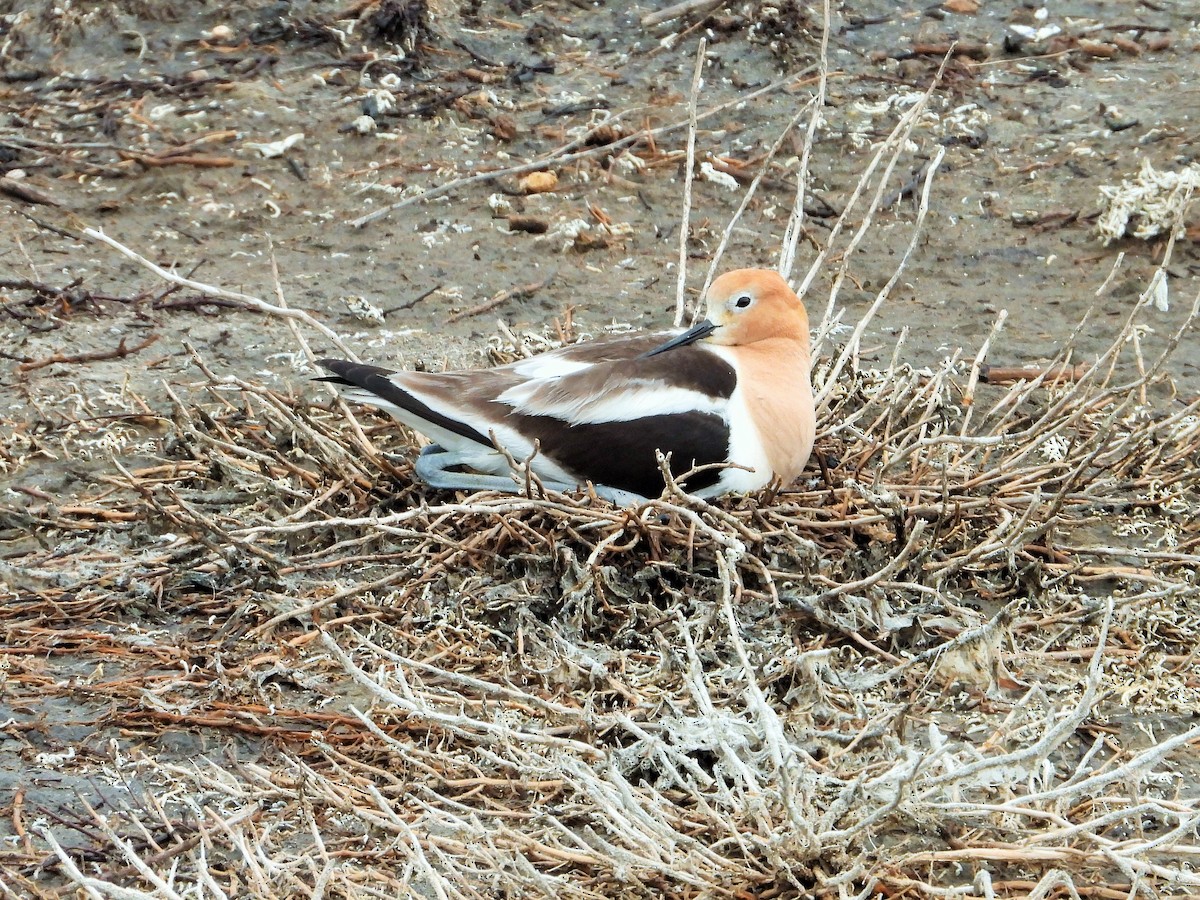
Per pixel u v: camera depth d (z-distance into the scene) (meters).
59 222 16.69
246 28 19.67
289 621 10.23
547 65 19.45
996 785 8.47
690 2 20.16
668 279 15.93
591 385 11.11
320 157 17.89
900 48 19.84
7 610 10.30
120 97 18.67
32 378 13.68
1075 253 16.47
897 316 15.32
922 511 10.84
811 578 9.98
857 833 7.64
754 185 14.09
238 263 16.11
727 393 11.15
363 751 8.97
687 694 9.06
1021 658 9.86
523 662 9.32
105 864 8.09
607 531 10.45
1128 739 9.23
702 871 7.75
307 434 11.64
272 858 8.07
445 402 11.16
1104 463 12.07
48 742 9.09
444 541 10.39
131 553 10.95
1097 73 19.44
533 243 16.58
